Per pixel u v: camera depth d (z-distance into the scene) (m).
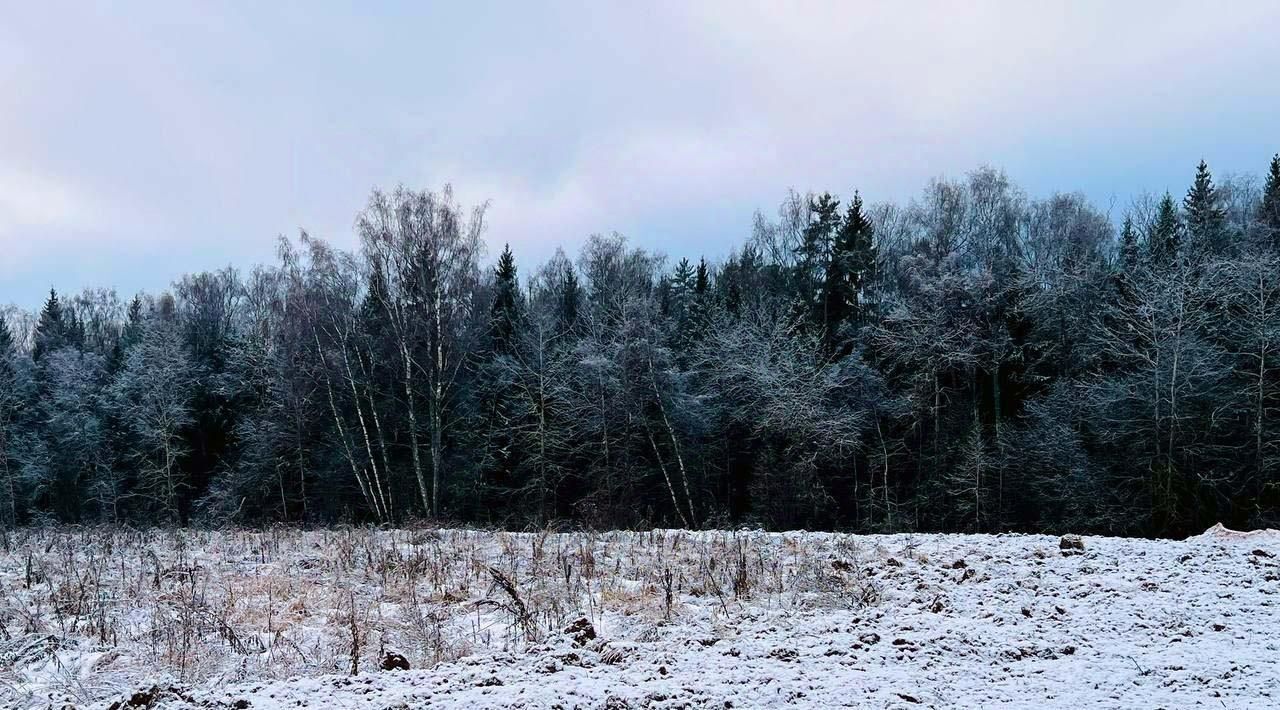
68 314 74.94
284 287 42.53
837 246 48.38
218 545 17.20
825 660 7.07
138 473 42.88
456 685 6.42
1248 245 37.81
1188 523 29.67
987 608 9.39
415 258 34.44
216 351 51.00
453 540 16.25
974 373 38.44
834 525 35.81
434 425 34.16
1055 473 33.09
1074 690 6.18
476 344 37.25
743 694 6.06
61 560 14.84
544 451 36.56
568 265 58.81
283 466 39.50
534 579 12.05
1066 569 11.57
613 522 32.75
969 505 33.34
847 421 36.12
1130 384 32.34
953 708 5.75
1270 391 31.03
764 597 10.65
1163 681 6.38
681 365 43.22
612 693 6.05
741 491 39.72
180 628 8.98
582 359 37.78
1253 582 10.41
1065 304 39.66
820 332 42.50
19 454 45.44
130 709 6.14
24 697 6.88
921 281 40.41
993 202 50.66
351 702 5.98
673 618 9.41
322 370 36.88
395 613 9.97
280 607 10.41
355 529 20.95
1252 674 6.54
